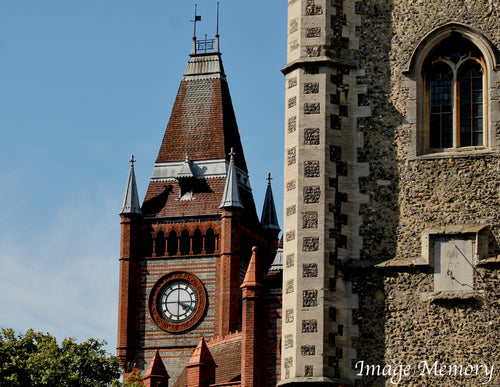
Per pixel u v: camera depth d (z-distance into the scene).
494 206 54.97
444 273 54.50
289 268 56.06
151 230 198.50
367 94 57.44
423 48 57.19
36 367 99.81
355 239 56.00
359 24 58.22
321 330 54.59
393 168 56.41
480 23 56.75
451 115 56.84
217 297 193.62
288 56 58.78
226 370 144.00
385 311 54.72
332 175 56.53
